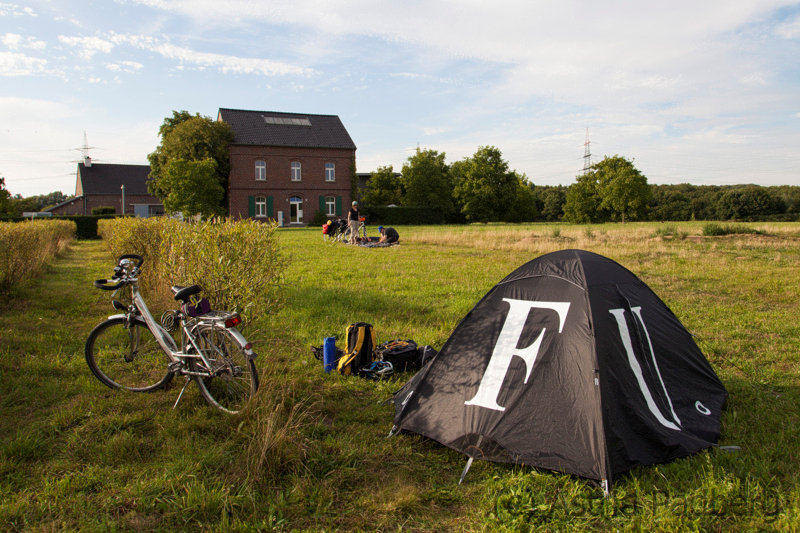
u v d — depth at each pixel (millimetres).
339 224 21562
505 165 57562
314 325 6430
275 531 2410
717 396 3982
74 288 9211
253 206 40406
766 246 15805
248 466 2887
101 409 3754
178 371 3926
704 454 3119
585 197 62562
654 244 17406
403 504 2637
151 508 2568
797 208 83688
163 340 4016
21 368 4547
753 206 81062
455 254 15664
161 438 3332
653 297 4156
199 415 3668
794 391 4277
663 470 2926
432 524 2520
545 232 23797
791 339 5727
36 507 2541
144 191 60125
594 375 3125
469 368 3598
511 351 3516
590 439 2945
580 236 21109
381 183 60000
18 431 3293
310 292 8609
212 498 2582
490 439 3178
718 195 85625
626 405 3143
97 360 4785
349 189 43406
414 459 3174
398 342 5105
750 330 6176
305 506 2607
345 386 4371
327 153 42438
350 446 3252
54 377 4441
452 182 63625
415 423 3508
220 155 38188
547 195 97125
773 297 8062
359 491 2791
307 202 42156
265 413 3395
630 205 52031
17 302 7586
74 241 25359
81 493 2672
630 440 3020
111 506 2568
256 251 5801
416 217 49438
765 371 4750
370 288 9250
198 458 3039
